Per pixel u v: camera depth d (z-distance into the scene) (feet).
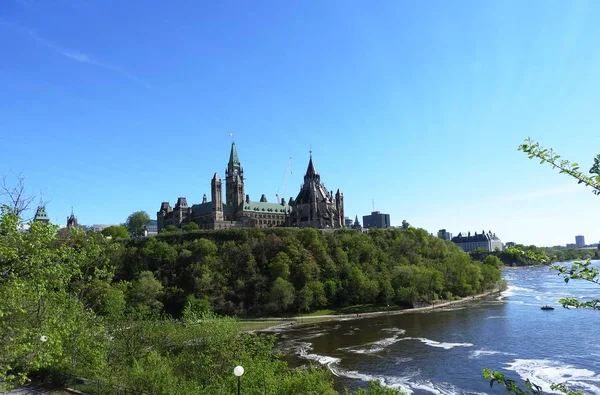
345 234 637.71
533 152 51.21
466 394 207.10
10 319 110.52
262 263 540.52
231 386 131.13
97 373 145.48
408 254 641.81
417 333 348.18
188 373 153.69
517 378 224.94
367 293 507.71
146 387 127.75
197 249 541.75
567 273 51.34
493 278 650.43
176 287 493.36
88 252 157.69
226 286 500.74
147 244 559.38
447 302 538.47
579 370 233.96
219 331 163.43
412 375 235.81
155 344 170.71
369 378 232.53
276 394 124.98
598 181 47.55
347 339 336.29
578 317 382.63
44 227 118.42
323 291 497.05
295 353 290.97
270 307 469.57
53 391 140.97
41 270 118.42
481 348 287.07
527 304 484.33
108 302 207.31
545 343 293.23
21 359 108.68
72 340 142.31
